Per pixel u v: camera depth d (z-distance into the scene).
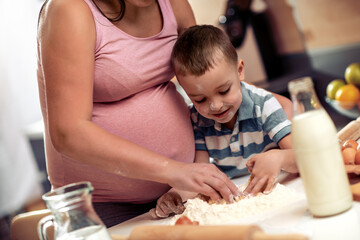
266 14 3.13
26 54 4.49
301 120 0.86
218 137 1.39
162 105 1.28
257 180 1.12
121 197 1.30
